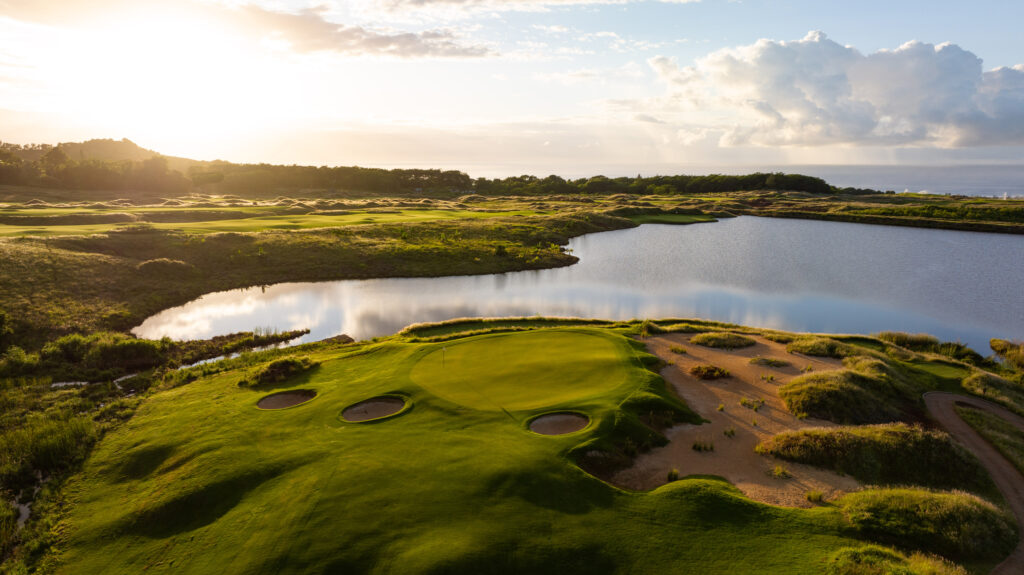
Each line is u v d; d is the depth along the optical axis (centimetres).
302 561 1325
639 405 2200
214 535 1479
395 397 2309
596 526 1439
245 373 2948
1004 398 2605
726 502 1555
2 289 4119
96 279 4934
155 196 13788
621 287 5953
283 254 6550
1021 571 1362
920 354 3372
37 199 11500
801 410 2281
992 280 6331
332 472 1692
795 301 5375
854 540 1412
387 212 11331
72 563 1467
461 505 1504
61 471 1988
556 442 1848
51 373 3116
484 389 2369
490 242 8038
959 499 1567
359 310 4928
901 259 7744
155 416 2398
